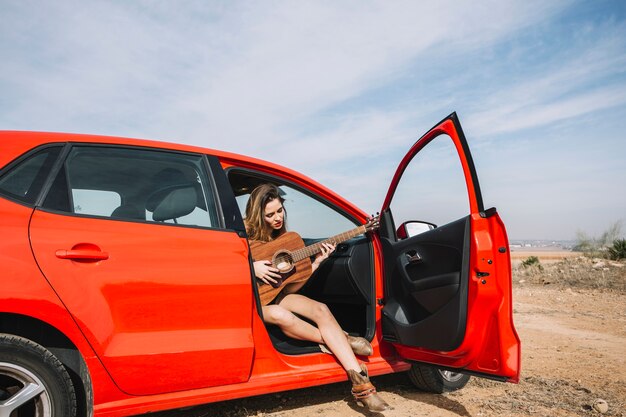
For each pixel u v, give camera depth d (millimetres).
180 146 2744
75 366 2170
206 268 2480
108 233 2281
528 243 183875
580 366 4387
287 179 3246
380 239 3410
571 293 9812
